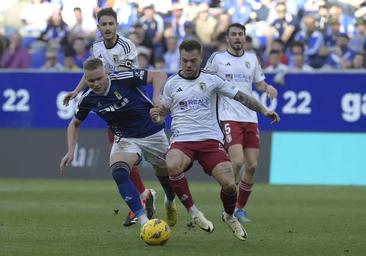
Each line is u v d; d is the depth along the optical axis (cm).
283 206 3014
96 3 4947
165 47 4722
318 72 4109
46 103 4322
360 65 4556
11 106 4347
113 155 2019
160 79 2023
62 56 4866
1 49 4844
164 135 2095
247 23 4797
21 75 4344
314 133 4116
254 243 1948
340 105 4100
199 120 1983
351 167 4075
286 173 4109
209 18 4762
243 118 2569
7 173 4341
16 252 1761
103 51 2391
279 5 4762
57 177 4294
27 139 4334
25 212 2717
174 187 1939
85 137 4278
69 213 2695
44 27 4972
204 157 1969
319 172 4094
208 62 2670
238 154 2517
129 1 4912
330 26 4709
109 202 3116
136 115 2031
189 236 2073
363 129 4084
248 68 2645
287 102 4128
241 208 2516
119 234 2116
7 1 5053
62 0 4969
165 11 4841
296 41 4591
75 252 1762
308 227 2327
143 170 4188
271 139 4134
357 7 4781
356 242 1986
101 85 1962
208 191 3634
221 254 1748
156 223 1869
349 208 2944
